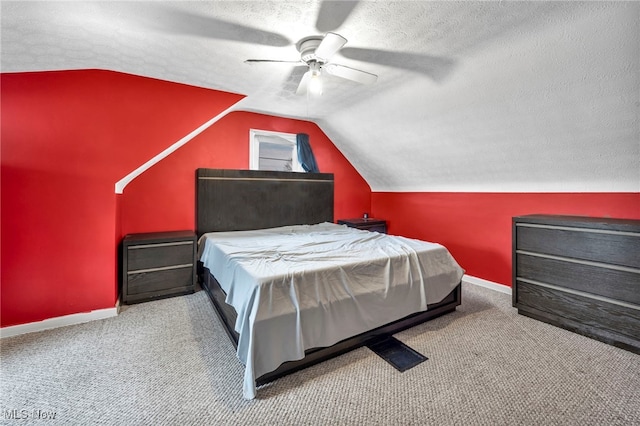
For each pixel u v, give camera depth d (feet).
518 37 5.98
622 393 5.15
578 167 8.30
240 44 6.53
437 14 5.37
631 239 6.40
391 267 7.27
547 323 7.91
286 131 13.58
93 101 7.72
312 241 9.36
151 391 5.21
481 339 7.11
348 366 6.04
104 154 7.92
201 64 7.59
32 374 5.63
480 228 11.43
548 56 6.07
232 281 6.65
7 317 7.00
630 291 6.43
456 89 8.12
